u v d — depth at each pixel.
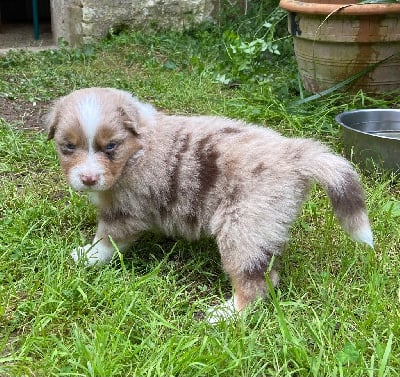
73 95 0.41
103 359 0.33
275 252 0.39
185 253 0.46
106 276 0.41
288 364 0.34
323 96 0.73
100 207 0.43
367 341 0.35
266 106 0.72
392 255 0.45
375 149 0.56
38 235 0.48
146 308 0.38
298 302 0.38
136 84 0.84
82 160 0.40
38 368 0.33
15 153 0.62
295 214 0.39
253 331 0.36
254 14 1.05
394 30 0.69
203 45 1.00
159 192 0.41
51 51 1.02
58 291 0.40
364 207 0.38
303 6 0.70
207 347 0.34
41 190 0.55
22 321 0.38
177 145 0.41
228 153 0.40
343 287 0.41
